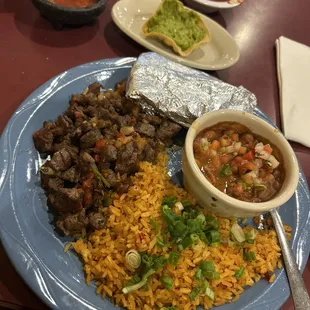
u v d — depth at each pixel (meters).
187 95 0.33
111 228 0.27
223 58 0.40
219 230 0.29
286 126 0.38
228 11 0.47
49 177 0.28
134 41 0.40
